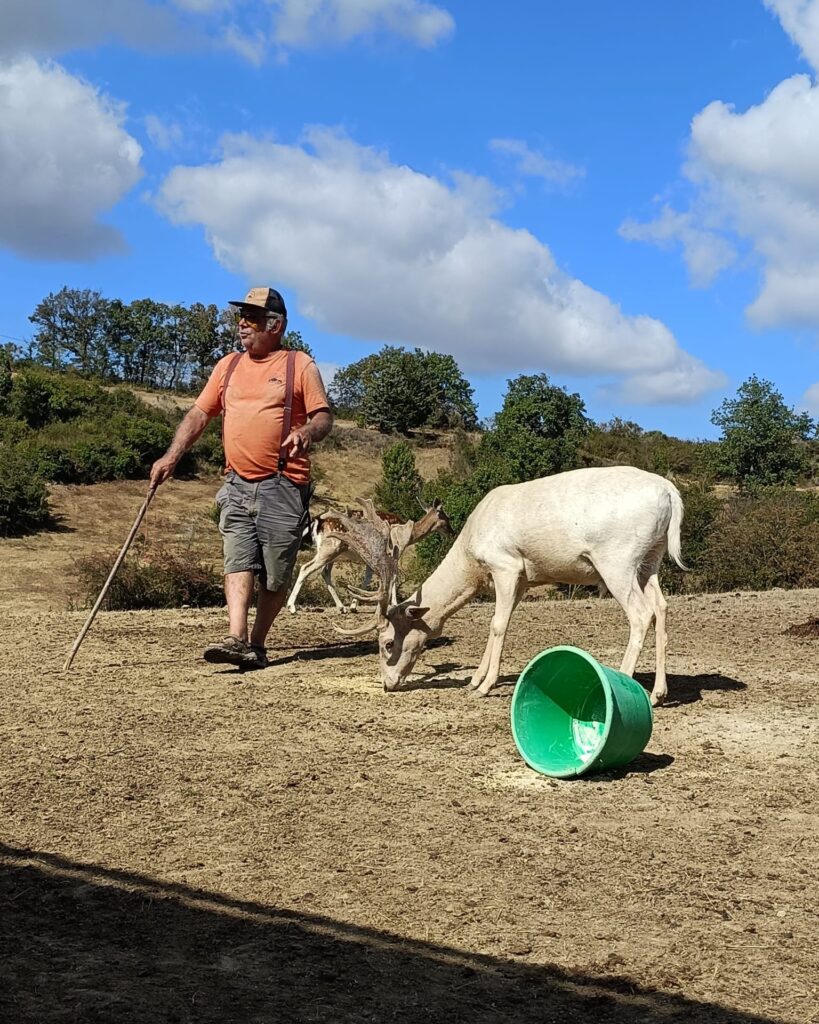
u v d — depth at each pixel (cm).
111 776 585
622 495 800
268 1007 324
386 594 848
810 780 605
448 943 378
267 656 1030
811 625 1200
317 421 948
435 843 488
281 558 954
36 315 10256
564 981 350
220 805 538
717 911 411
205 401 984
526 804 554
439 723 745
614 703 591
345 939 379
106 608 1664
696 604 1524
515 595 851
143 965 351
